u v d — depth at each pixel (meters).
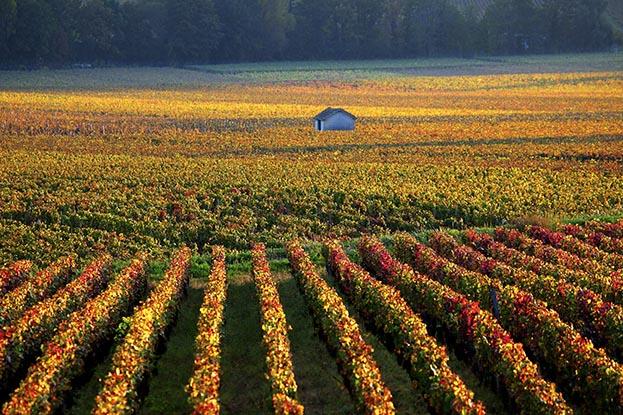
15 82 178.75
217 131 108.94
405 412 28.36
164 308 35.31
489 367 29.80
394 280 40.94
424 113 132.00
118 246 56.69
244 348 35.09
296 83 191.62
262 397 30.06
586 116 124.25
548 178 74.44
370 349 29.42
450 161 84.12
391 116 127.38
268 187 69.94
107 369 33.22
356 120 121.00
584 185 71.31
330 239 52.00
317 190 69.44
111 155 87.81
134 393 27.03
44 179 72.50
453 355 33.94
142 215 62.50
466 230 53.97
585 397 27.94
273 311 33.66
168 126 113.88
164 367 33.38
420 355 28.64
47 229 59.19
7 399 30.30
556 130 107.06
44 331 33.88
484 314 31.92
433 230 57.44
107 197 66.44
